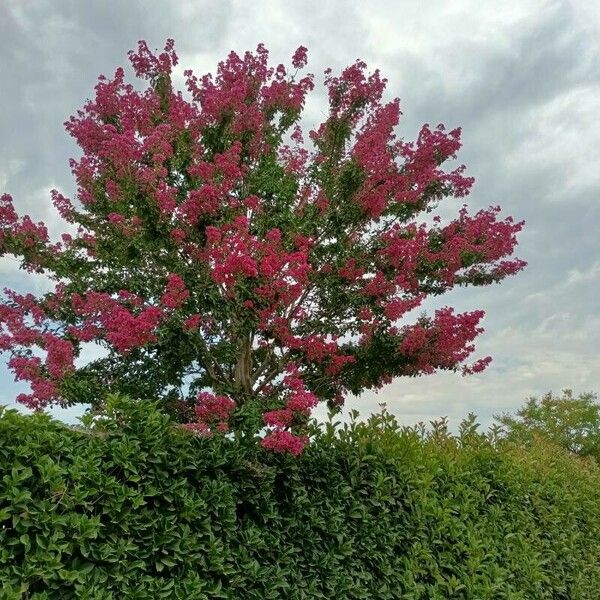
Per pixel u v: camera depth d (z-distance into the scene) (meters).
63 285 9.07
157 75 9.96
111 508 4.20
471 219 9.60
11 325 8.57
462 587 6.36
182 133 8.74
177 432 5.04
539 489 8.80
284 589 4.95
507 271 9.58
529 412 22.75
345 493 5.86
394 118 9.23
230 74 9.34
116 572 4.04
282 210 8.84
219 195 7.70
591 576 9.24
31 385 7.79
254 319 7.25
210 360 7.80
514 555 7.45
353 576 5.59
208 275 7.42
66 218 9.59
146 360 7.70
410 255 8.74
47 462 3.99
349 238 8.70
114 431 4.63
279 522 5.23
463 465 7.68
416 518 6.46
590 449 21.70
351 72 9.31
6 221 8.91
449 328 8.20
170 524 4.45
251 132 9.00
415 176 9.34
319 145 9.45
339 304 8.67
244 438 5.34
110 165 8.27
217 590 4.46
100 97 9.59
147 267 8.49
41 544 3.77
